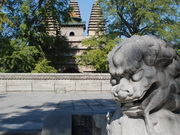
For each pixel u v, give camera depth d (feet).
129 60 5.75
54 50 96.02
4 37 79.92
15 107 22.94
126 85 5.85
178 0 75.97
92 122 9.40
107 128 7.36
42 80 54.80
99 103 24.62
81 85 55.42
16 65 76.79
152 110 6.32
